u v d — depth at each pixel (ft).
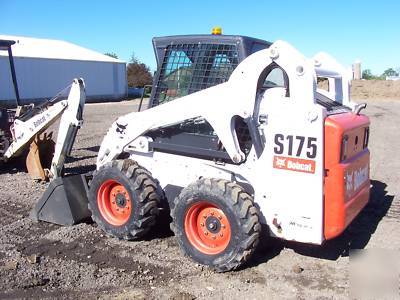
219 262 15.58
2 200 24.13
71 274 15.72
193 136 17.15
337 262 16.85
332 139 14.48
